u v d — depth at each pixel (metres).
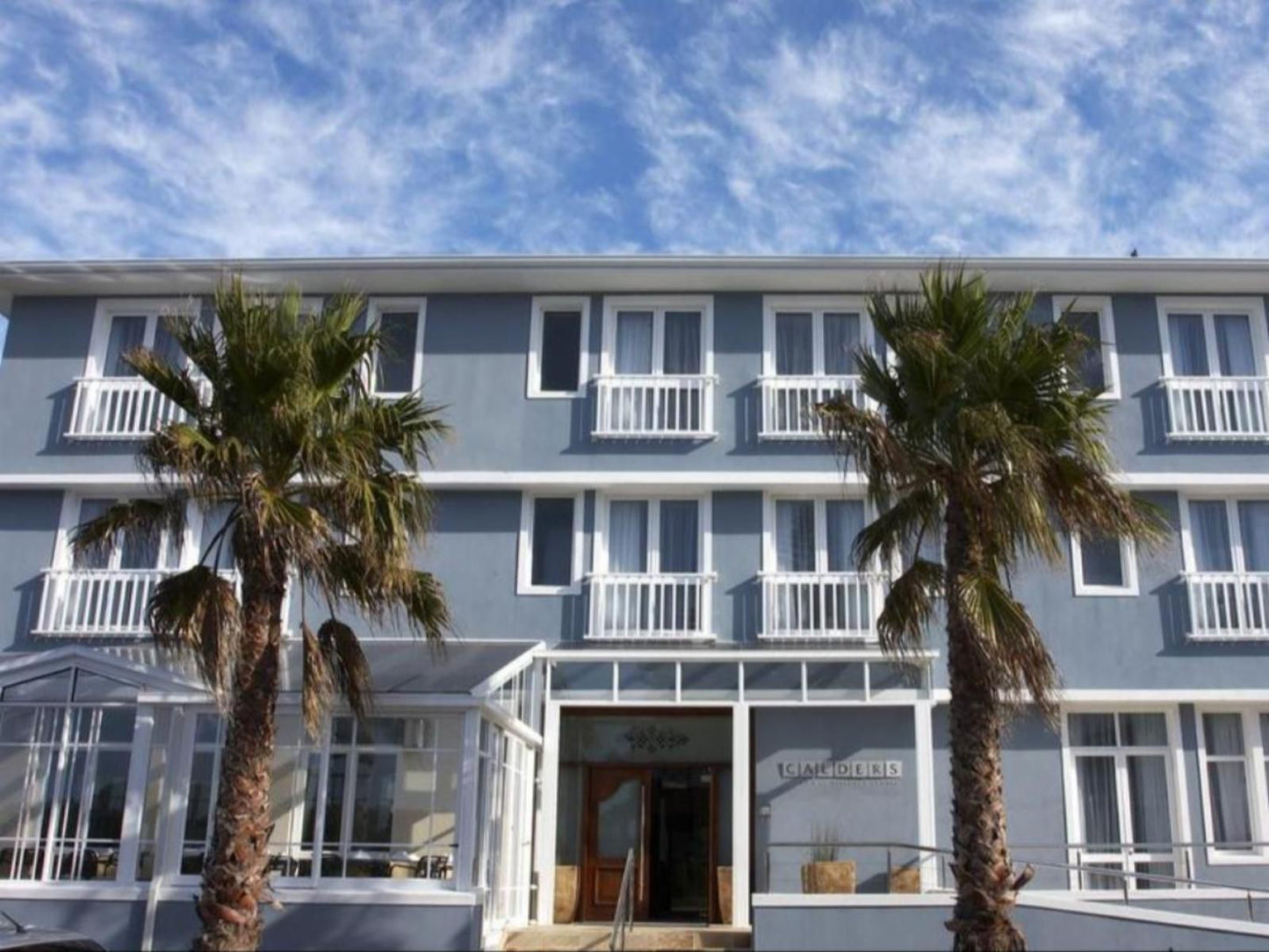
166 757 16.12
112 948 15.37
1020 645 12.19
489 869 16.50
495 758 17.02
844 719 19.58
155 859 15.71
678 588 20.23
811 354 21.38
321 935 15.10
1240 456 20.55
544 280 21.25
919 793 18.78
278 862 15.78
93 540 14.05
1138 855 19.34
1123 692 19.70
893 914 14.91
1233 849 19.41
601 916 19.92
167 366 14.05
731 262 20.72
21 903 15.55
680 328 21.64
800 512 20.86
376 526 13.75
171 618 13.30
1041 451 12.87
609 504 20.98
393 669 17.25
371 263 20.88
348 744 16.14
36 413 21.41
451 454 20.95
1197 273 20.64
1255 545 20.62
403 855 15.81
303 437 13.32
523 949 16.47
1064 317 14.51
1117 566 20.42
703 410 20.84
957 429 13.01
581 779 20.38
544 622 20.22
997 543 13.08
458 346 21.48
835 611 19.70
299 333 14.09
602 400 20.88
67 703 16.25
